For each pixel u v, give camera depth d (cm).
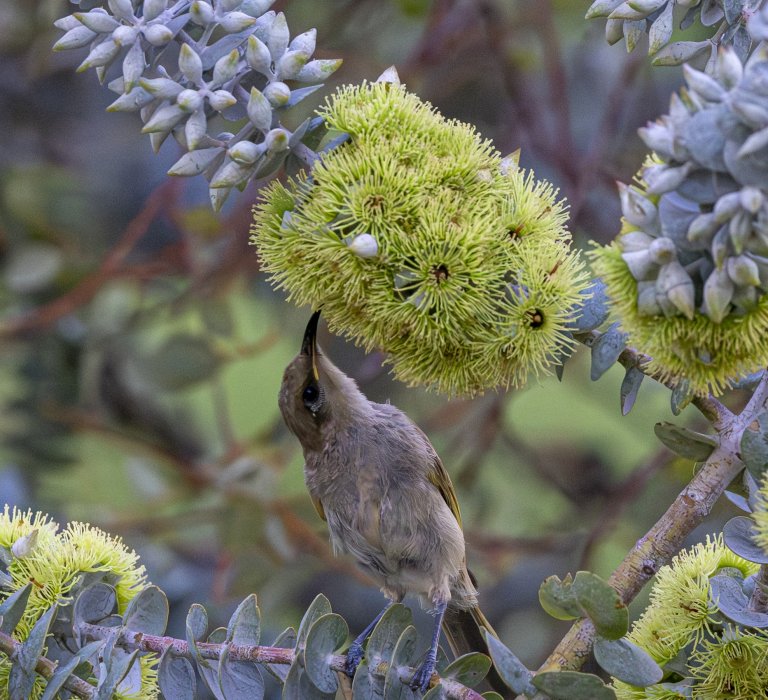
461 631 859
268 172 571
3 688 542
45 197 1277
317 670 526
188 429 1332
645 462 1233
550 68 1170
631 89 1247
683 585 517
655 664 448
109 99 1334
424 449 824
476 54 1245
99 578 591
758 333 422
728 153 388
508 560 1200
